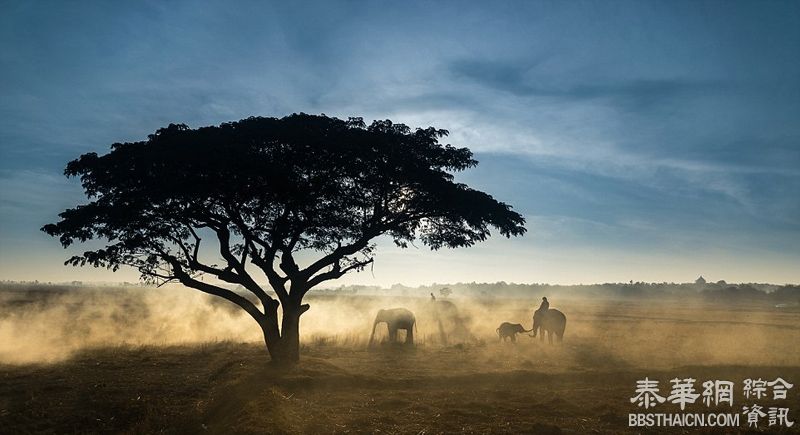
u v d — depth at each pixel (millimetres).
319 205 22266
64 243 21797
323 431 12516
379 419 13484
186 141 21172
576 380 19000
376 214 23688
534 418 13773
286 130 21422
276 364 21188
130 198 21266
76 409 15625
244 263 23141
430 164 23625
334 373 19016
